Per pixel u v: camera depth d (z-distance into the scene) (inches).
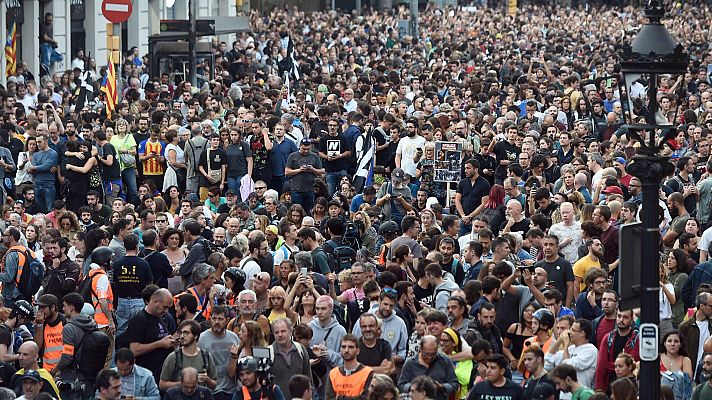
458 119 2233.0
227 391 1211.9
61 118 2329.0
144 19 4018.2
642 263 987.9
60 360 1247.5
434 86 2755.9
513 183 1770.4
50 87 2709.2
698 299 1237.7
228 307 1270.9
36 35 3267.7
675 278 1382.9
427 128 2107.5
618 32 5315.0
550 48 4188.0
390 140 2113.7
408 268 1432.1
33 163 2010.3
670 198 1601.9
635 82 1000.9
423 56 4151.1
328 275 1369.3
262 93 2664.9
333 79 2938.0
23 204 1879.9
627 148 1927.9
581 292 1396.4
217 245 1567.4
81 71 3016.7
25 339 1299.2
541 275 1307.8
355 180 2073.1
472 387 1151.0
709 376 1136.2
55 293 1435.8
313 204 1961.1
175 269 1508.4
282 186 2101.4
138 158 2101.4
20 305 1315.2
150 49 2982.3
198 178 2069.4
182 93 2721.5
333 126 2097.7
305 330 1219.9
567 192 1749.5
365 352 1202.6
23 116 2343.8
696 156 1935.3
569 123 2431.1
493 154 2020.2
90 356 1242.6
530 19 5792.3
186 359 1189.7
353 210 1823.3
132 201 2110.0
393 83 2876.5
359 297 1333.7
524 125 2249.0
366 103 2375.7
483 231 1464.1
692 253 1504.7
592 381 1184.2
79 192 2025.1
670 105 1573.6
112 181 2073.1
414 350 1197.1
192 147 2062.0
